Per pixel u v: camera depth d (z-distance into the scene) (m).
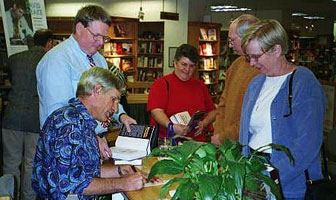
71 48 2.37
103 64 2.73
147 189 1.76
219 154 1.24
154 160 2.18
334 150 3.06
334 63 15.38
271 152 1.78
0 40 7.50
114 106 1.84
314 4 14.02
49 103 2.22
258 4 13.69
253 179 1.19
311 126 1.71
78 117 1.71
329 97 4.27
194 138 2.94
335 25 18.33
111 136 2.78
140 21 10.96
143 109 4.47
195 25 10.46
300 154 1.69
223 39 11.37
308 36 19.05
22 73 4.05
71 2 12.15
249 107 1.99
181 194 1.11
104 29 2.34
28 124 4.05
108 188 1.70
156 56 11.02
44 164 1.68
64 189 1.62
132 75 10.71
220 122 2.64
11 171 4.11
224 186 1.11
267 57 1.82
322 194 1.69
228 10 15.68
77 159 1.64
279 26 1.80
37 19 4.47
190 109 3.00
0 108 4.62
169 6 10.63
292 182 1.78
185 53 2.95
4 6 4.15
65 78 2.25
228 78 2.60
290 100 1.77
